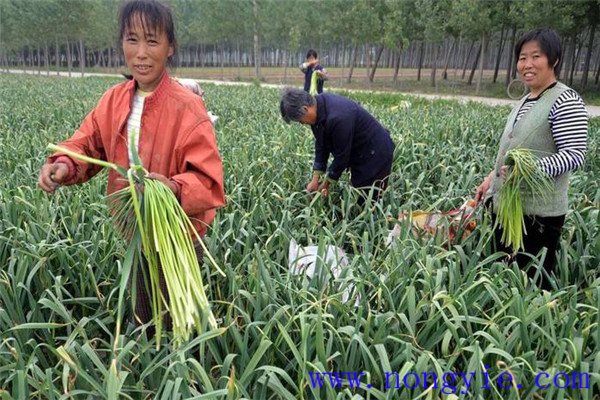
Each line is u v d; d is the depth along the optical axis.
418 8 24.06
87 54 59.25
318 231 3.86
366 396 2.37
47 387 2.18
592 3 19.94
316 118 4.07
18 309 2.79
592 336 2.58
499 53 27.61
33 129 7.62
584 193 4.57
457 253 3.21
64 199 4.07
